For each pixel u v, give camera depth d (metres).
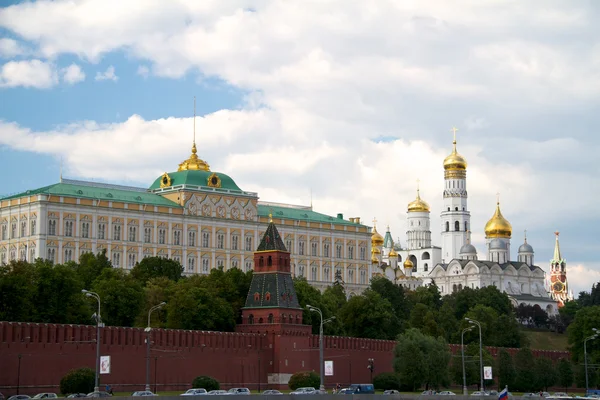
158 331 185.38
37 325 168.25
